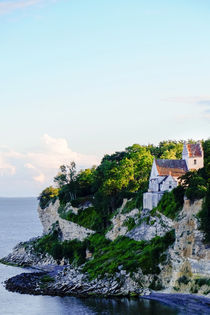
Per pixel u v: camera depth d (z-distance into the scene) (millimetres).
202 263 126250
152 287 132375
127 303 126000
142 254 141000
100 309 121688
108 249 158875
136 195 172375
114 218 173375
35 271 174750
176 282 129375
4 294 139250
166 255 135375
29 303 129375
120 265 139625
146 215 155500
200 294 122875
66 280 146000
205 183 135750
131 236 157250
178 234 135000
